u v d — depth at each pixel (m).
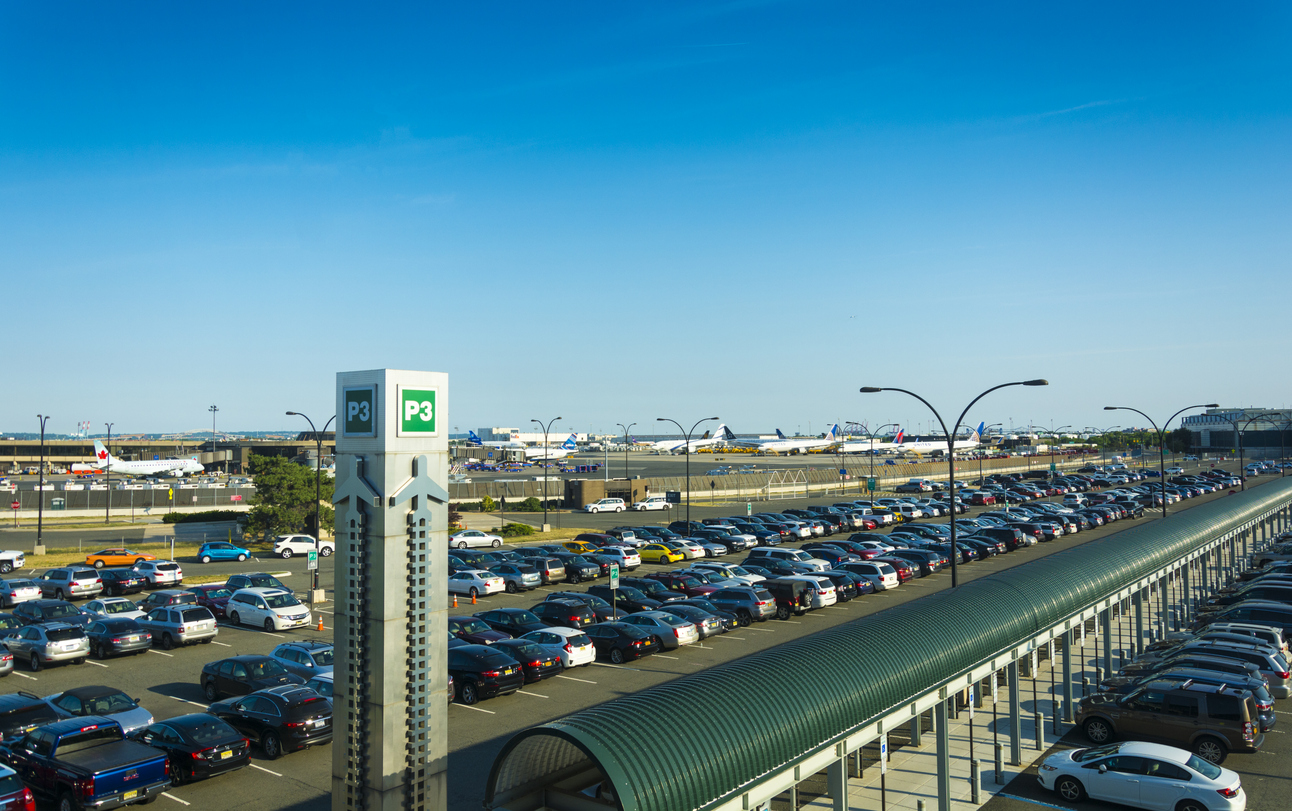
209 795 20.27
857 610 43.25
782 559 52.00
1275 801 19.86
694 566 49.38
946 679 18.36
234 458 184.00
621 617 36.50
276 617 38.69
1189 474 127.44
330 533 73.56
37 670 32.06
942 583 51.06
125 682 30.30
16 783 17.16
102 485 130.62
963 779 21.48
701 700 13.41
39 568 57.72
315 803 19.80
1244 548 56.44
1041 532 68.56
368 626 12.84
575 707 27.25
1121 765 19.41
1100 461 190.00
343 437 13.28
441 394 13.45
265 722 22.86
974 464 157.38
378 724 12.58
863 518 78.50
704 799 11.98
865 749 23.88
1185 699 22.86
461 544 68.50
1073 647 35.78
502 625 35.50
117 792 18.62
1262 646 29.53
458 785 20.55
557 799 13.17
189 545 71.56
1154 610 43.00
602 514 97.19
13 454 195.38
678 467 172.75
